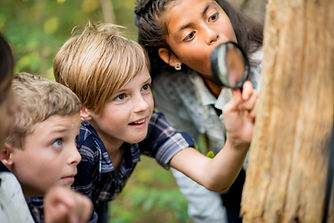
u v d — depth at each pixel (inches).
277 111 44.7
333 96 44.1
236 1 94.0
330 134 44.6
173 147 76.5
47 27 137.0
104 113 68.5
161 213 138.5
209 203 98.7
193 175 71.5
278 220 46.4
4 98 43.4
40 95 56.7
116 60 66.6
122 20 162.2
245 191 48.1
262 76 45.9
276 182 45.8
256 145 46.3
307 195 45.3
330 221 46.0
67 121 58.6
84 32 72.0
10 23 138.4
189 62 78.3
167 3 75.5
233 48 47.3
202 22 73.7
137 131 69.4
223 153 60.7
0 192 50.5
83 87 68.0
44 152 57.4
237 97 49.3
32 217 58.9
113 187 78.7
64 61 70.4
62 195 41.6
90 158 70.2
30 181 58.7
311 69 43.7
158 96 95.5
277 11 44.0
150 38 82.9
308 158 44.6
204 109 91.1
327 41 43.5
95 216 70.0
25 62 121.9
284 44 43.8
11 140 56.7
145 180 148.0
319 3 43.1
